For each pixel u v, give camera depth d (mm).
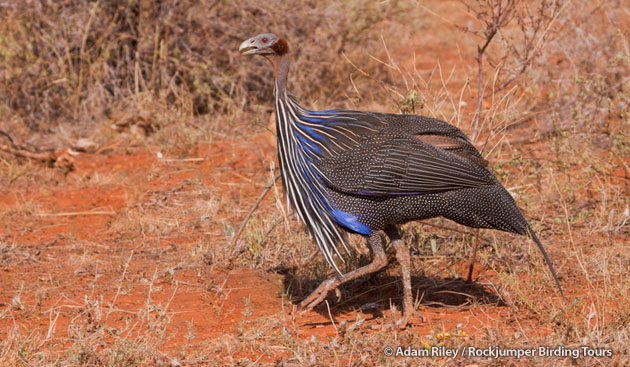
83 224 13727
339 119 8930
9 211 14133
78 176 16266
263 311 9773
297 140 8977
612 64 14922
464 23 29031
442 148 8820
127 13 20672
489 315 9328
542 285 9891
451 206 8727
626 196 12906
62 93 20234
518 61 16375
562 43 18250
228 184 15391
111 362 7852
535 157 14969
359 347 8227
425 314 9492
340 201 8820
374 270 9055
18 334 8422
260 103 20859
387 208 8773
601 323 8625
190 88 20922
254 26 20594
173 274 11008
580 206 12867
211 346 8469
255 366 7945
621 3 17859
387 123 8914
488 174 8742
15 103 19766
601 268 10320
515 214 8844
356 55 21625
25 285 10836
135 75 20344
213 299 10211
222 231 12828
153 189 15375
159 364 7875
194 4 20391
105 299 10211
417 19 21953
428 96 12438
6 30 19578
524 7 16703
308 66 20906
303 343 8500
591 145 14875
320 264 11016
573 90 17547
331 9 20797
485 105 18297
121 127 19266
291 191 9133
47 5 19953
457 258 11305
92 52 20656
